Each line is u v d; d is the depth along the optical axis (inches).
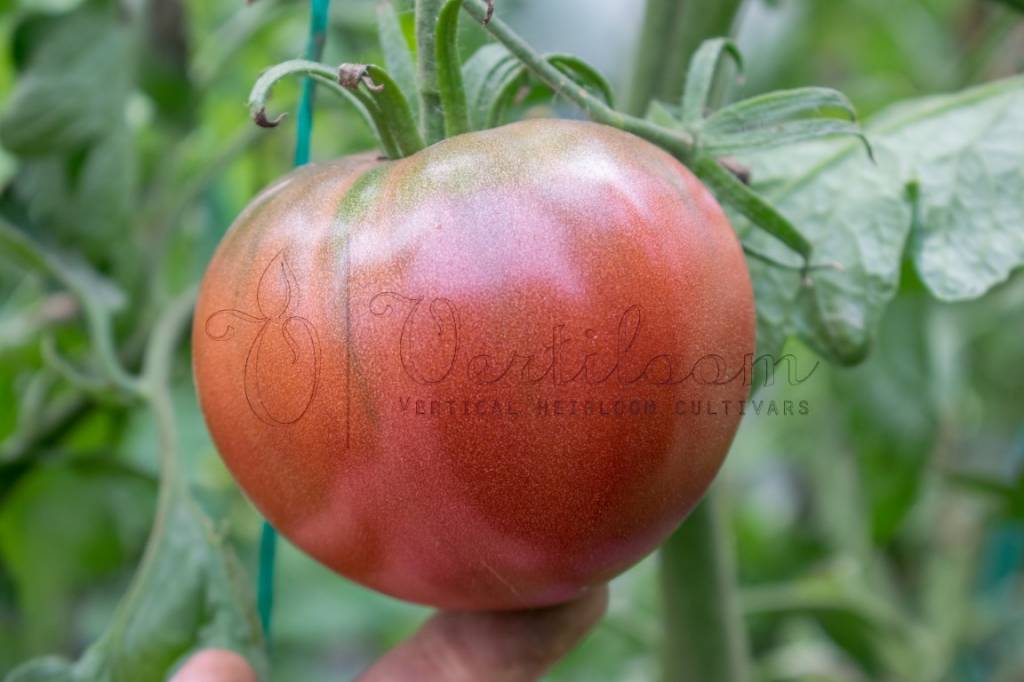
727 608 13.1
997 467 19.3
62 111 14.7
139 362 15.5
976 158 11.6
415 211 9.0
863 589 17.9
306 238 9.3
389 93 9.4
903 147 11.8
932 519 20.6
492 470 9.0
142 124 17.3
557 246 8.9
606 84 10.0
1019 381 19.9
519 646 12.2
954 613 19.1
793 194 11.7
